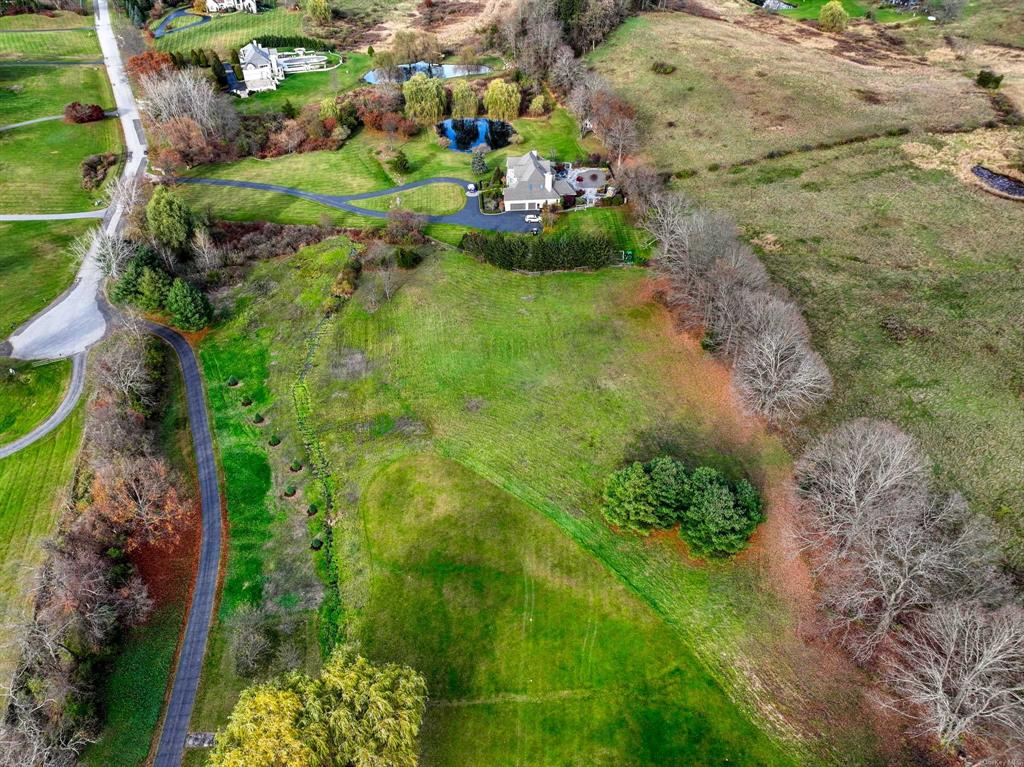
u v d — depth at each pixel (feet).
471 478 232.32
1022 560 187.11
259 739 138.62
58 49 578.25
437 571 204.33
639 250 346.54
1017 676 144.25
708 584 197.88
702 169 407.23
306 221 382.63
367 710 148.36
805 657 178.70
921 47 542.16
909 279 301.84
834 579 191.31
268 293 323.16
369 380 273.13
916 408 238.68
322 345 291.79
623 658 182.19
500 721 170.19
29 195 394.11
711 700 173.06
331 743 143.95
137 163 432.66
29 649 176.76
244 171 435.53
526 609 193.88
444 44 637.30
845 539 189.57
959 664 150.30
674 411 250.98
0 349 285.23
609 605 194.49
